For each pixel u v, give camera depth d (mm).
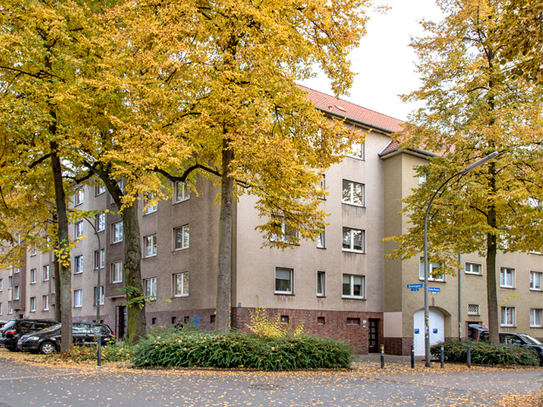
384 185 29031
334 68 17047
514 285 34000
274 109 16734
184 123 14938
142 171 14922
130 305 19234
